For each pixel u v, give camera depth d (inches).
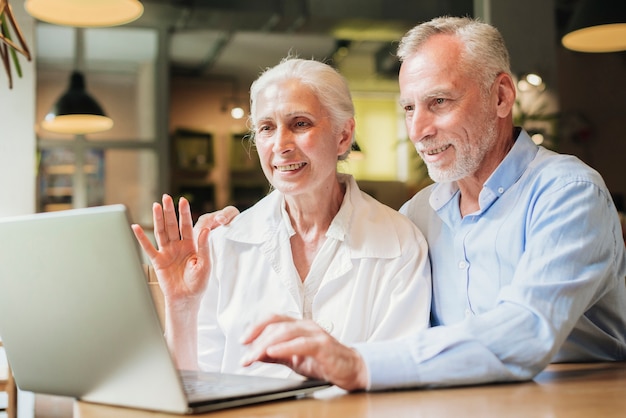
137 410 34.4
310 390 37.5
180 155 329.1
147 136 311.1
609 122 273.4
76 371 36.8
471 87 55.2
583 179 49.9
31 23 171.0
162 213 53.9
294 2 289.9
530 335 41.3
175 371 32.3
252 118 62.9
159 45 309.7
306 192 60.5
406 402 34.8
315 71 61.1
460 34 55.8
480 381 39.6
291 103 59.7
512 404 33.7
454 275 58.7
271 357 39.4
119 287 32.8
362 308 58.7
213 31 311.1
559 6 228.8
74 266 34.1
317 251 62.2
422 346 39.6
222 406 33.7
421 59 55.9
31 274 36.1
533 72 230.7
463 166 55.8
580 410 31.9
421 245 60.5
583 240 46.8
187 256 54.4
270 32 311.7
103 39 305.6
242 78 339.6
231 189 333.1
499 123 57.3
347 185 63.6
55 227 34.1
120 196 298.5
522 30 230.5
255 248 62.4
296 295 59.9
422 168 248.7
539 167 54.6
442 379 38.9
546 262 45.8
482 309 56.4
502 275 55.3
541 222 49.4
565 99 271.4
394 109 342.6
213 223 64.9
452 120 55.1
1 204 168.9
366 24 299.9
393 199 313.0
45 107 301.1
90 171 293.9
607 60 270.8
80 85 228.8
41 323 37.0
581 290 44.4
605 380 41.5
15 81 170.1
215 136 335.6
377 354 38.8
